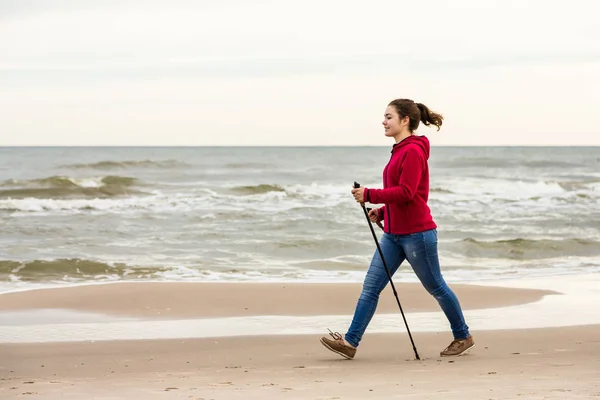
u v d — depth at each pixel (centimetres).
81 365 580
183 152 6881
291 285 1066
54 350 650
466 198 2592
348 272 1277
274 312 870
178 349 654
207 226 1869
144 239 1656
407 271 1227
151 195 2608
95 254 1459
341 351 558
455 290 1022
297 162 4922
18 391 430
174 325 789
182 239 1666
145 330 761
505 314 841
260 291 1012
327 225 1892
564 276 1208
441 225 1973
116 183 2847
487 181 3419
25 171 3772
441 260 1461
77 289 1024
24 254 1443
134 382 468
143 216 2023
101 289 1024
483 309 877
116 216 2017
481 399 362
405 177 522
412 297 962
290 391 408
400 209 533
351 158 5369
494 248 1588
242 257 1453
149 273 1240
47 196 2580
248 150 7219
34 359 609
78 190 2639
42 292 1000
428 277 545
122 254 1470
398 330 741
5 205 2172
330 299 955
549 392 380
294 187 2825
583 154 6562
